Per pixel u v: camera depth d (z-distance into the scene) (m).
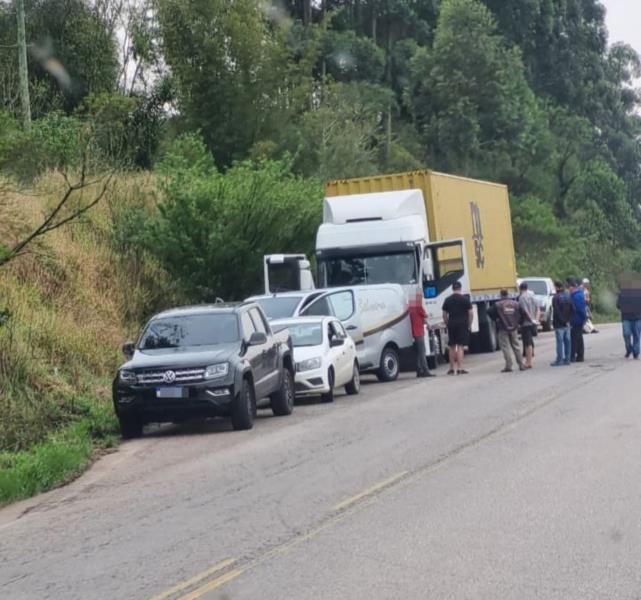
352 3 72.19
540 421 16.97
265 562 9.19
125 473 15.21
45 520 12.16
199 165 33.28
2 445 17.30
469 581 8.22
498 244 35.62
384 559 9.02
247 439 17.69
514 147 70.69
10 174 25.05
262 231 30.72
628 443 14.36
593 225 78.62
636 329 28.02
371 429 17.52
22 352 20.95
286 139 45.38
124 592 8.55
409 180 30.52
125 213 31.25
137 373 18.70
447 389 23.19
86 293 27.12
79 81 40.72
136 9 46.47
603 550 9.00
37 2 39.62
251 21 45.06
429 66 69.31
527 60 85.38
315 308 25.73
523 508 10.73
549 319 46.72
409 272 28.73
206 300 30.95
